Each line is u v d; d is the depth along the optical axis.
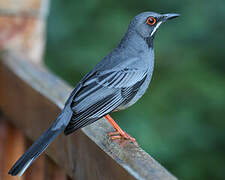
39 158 7.77
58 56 17.03
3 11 9.88
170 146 15.04
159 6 18.05
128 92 8.40
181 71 16.91
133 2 17.98
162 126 15.45
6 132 9.25
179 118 15.52
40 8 10.24
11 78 8.96
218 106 15.79
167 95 16.05
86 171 6.63
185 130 15.45
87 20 17.45
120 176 5.90
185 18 17.69
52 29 17.33
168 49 17.39
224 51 17.69
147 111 15.52
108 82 8.09
